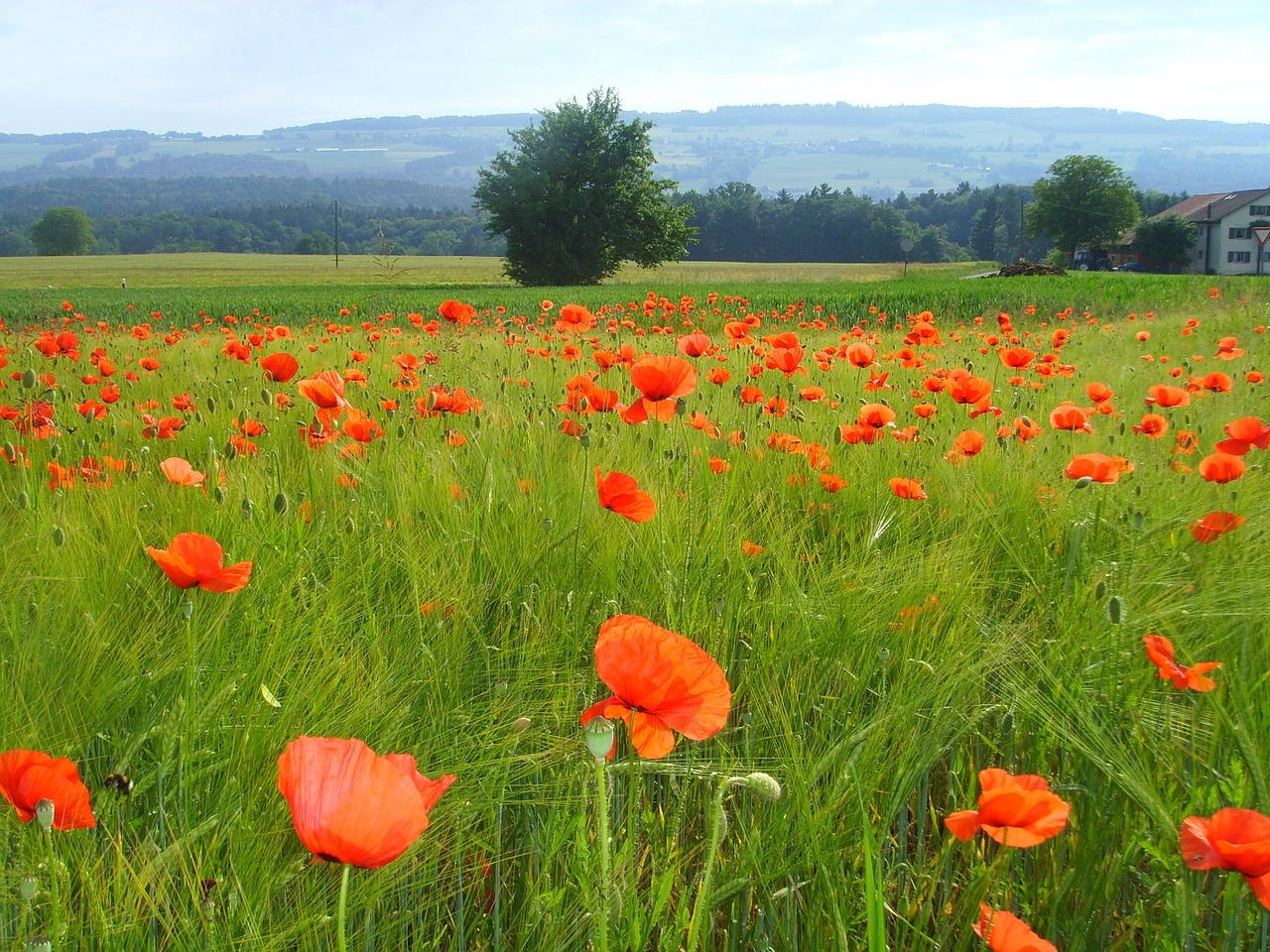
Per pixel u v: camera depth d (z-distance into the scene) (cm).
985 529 292
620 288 4006
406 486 290
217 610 191
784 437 356
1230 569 249
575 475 290
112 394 444
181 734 151
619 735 171
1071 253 10125
